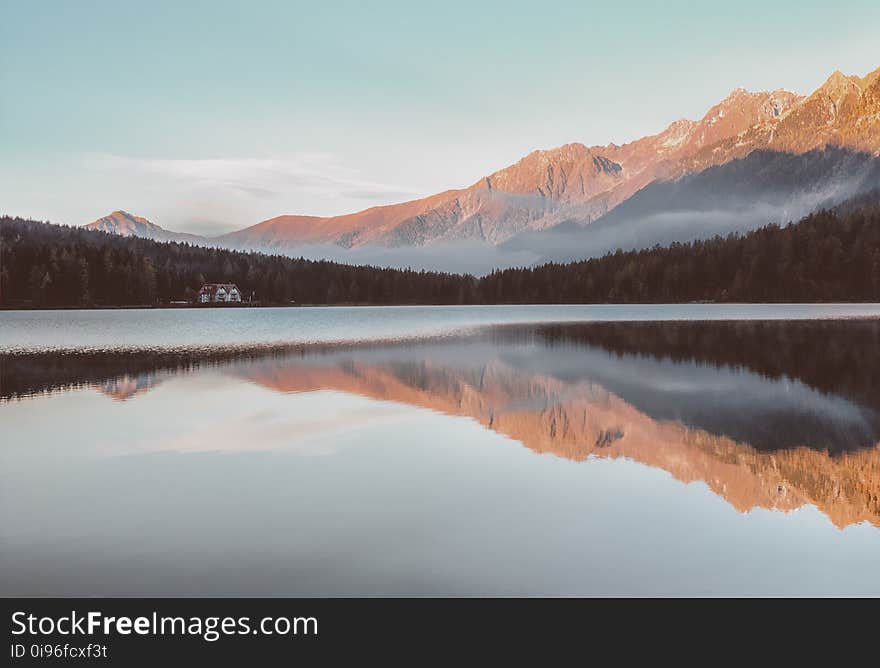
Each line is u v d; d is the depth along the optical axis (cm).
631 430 2430
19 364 4562
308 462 1997
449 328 9350
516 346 5988
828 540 1403
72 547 1353
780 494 1695
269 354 5291
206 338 7212
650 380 3691
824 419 2616
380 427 2488
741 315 11900
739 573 1252
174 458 2041
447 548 1348
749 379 3706
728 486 1759
